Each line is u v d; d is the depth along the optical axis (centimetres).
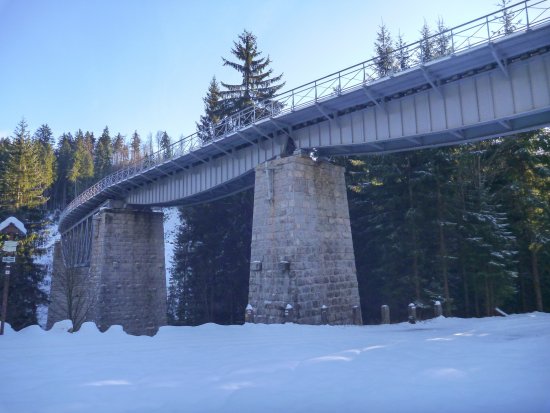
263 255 2319
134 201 4131
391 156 2973
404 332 1563
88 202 4438
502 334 1338
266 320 2184
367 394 585
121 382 689
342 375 703
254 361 872
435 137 2166
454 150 3166
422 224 2886
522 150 3114
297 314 2062
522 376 658
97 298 3512
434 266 2941
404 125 2050
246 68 4856
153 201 3850
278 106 2672
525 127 1866
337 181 2509
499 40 1595
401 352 934
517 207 3212
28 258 3897
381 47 4325
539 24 1508
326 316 2161
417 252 2756
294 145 2528
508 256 3048
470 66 1781
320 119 2392
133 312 3659
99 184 4531
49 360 898
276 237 2266
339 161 3706
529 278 3353
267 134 2605
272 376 711
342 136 2284
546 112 1786
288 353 991
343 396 580
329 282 2270
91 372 774
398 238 2892
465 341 1152
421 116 1994
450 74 1852
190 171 3391
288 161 2300
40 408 549
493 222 2927
